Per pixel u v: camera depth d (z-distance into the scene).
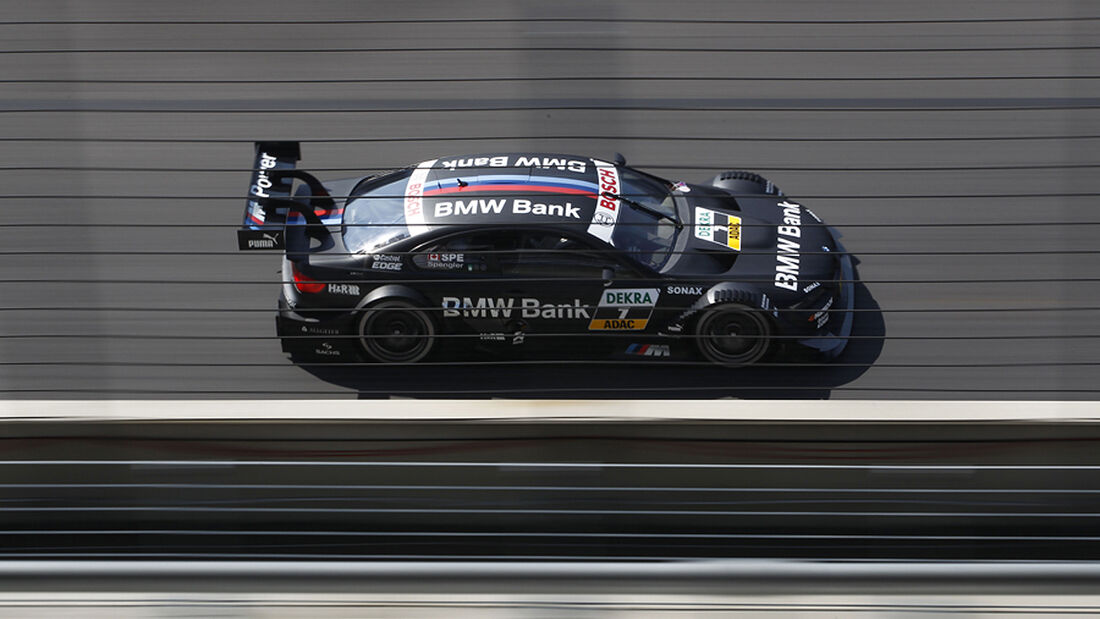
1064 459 9.13
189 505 9.23
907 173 18.83
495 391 9.84
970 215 18.64
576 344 16.47
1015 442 9.12
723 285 16.70
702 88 20.20
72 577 8.55
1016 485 9.04
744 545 9.20
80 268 18.34
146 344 16.75
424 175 18.20
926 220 18.80
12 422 9.37
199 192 19.94
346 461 9.33
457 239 16.52
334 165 19.92
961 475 9.06
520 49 10.18
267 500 9.25
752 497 9.17
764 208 19.08
